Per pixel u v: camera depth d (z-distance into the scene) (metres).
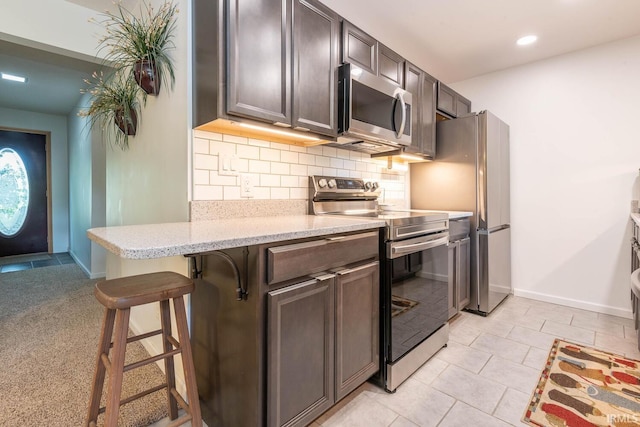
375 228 1.65
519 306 2.96
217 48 1.35
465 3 2.16
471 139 2.80
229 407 1.31
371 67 2.10
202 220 1.61
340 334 1.45
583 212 2.90
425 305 1.98
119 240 0.99
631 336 2.31
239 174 1.77
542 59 3.04
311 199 2.13
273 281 1.17
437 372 1.86
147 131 2.03
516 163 3.22
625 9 2.23
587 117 2.86
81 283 3.71
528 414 1.50
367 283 1.60
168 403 1.45
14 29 1.99
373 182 2.54
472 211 2.79
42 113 5.29
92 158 3.85
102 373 1.24
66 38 2.16
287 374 1.23
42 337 2.32
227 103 1.35
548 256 3.08
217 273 1.36
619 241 2.74
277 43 1.52
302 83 1.64
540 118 3.08
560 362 1.96
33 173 5.31
